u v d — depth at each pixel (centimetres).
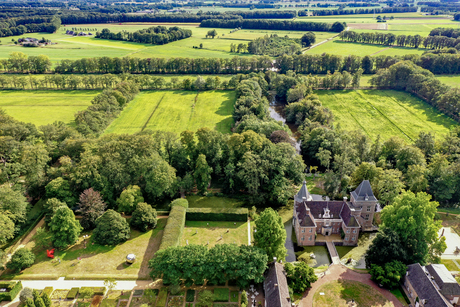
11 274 8906
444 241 9306
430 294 7694
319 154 14100
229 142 13688
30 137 15000
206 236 10600
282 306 7231
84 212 10531
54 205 10594
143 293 8294
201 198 12825
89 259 9506
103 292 8294
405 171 13112
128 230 10388
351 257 9888
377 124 19500
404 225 9138
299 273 8531
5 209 10056
